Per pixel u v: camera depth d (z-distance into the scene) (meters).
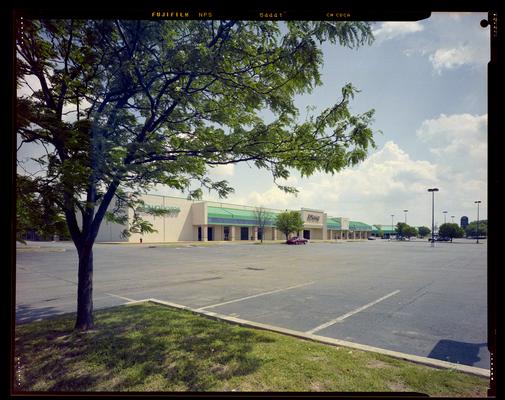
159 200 44.91
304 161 5.54
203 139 5.65
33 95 4.79
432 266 17.81
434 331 5.90
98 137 4.30
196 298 8.66
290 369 4.12
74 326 5.75
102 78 5.36
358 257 24.66
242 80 5.14
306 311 7.28
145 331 5.53
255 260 21.09
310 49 4.52
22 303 8.00
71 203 4.43
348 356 4.57
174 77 5.40
